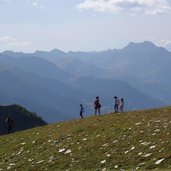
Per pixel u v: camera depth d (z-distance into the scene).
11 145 51.19
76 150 41.31
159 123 43.41
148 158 34.12
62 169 37.34
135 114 52.38
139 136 40.16
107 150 38.91
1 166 42.84
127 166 33.94
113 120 50.97
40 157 42.38
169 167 30.92
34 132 55.75
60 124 58.00
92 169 35.19
